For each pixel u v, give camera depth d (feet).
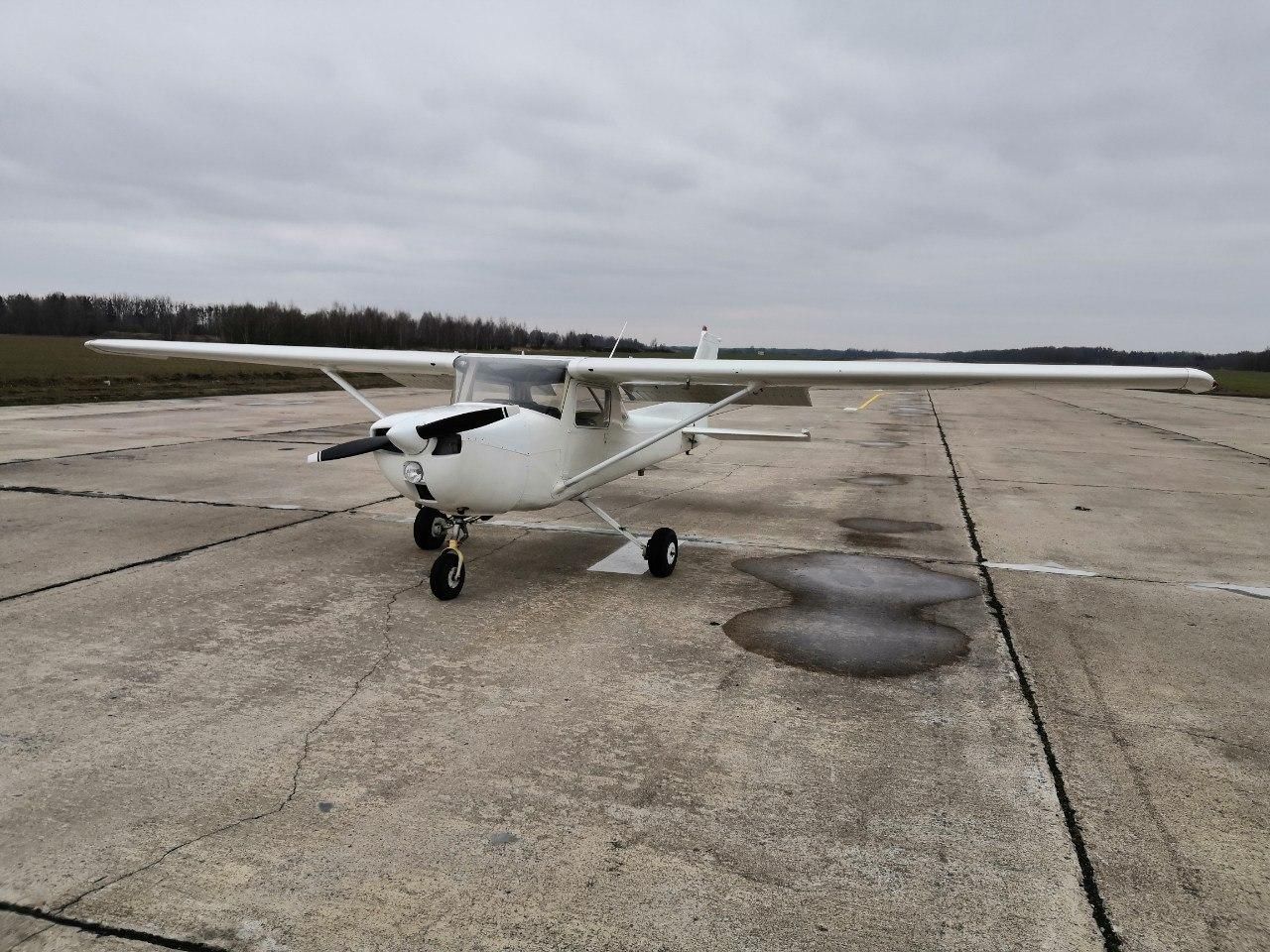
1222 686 13.91
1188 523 27.73
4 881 8.29
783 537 24.99
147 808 9.66
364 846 9.00
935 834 9.42
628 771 10.79
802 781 10.57
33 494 28.50
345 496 29.50
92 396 66.54
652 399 26.08
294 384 91.50
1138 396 118.62
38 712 12.09
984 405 96.02
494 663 14.44
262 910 7.92
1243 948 7.61
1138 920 7.98
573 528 25.84
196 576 19.33
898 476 37.88
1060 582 20.31
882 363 19.49
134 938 7.52
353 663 14.26
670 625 16.75
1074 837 9.39
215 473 33.63
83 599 17.42
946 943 7.64
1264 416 79.10
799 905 8.14
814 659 14.92
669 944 7.57
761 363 20.13
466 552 22.36
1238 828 9.62
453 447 16.96
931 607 18.19
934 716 12.60
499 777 10.54
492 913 7.95
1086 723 12.42
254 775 10.45
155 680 13.33
